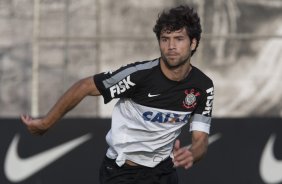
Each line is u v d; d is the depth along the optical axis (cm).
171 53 1438
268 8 3241
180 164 1356
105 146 2694
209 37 3167
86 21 3128
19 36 3077
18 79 3066
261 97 3198
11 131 2661
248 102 3194
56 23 3103
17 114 3058
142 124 1519
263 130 2778
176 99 1500
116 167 1584
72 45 3106
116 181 1588
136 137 1538
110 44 3131
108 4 3152
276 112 3197
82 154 2684
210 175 2723
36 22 3091
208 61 3184
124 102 1530
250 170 2753
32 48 3080
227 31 3209
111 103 3095
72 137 2688
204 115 1555
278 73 3200
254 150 2764
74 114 3084
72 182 2670
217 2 3209
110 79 1477
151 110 1504
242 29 3219
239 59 3192
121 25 3156
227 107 3191
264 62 3198
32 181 2653
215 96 3191
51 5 3105
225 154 2744
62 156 2678
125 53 3142
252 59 3197
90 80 1490
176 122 1527
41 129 1530
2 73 3058
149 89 1484
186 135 2689
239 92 3191
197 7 3200
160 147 1555
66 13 3112
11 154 2653
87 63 3112
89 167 2680
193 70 1509
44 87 3077
